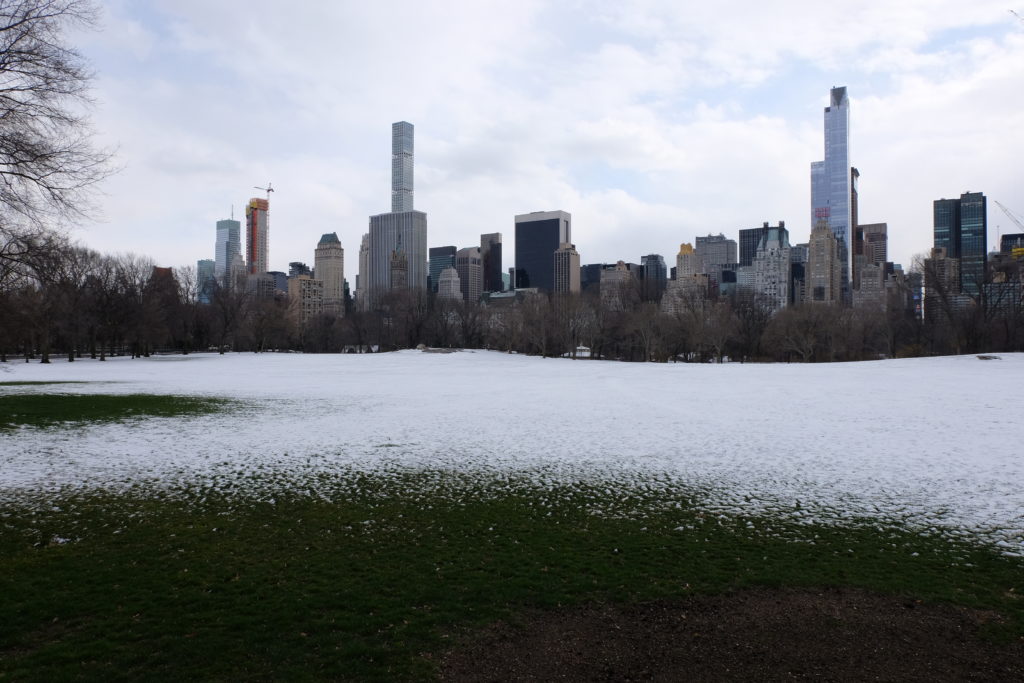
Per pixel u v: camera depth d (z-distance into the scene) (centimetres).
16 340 3127
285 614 645
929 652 573
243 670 534
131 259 8762
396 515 1003
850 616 648
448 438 1706
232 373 4688
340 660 554
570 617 646
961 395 2670
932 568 775
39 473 1279
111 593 697
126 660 547
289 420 2053
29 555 817
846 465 1339
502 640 595
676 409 2323
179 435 1750
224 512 1015
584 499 1095
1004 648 579
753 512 1012
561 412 2253
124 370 5072
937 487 1150
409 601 681
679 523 959
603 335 8606
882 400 2530
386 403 2566
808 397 2695
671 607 670
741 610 664
